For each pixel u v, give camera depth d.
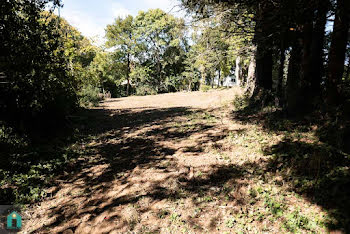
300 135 5.94
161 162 5.68
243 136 6.82
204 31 8.35
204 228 3.24
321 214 3.16
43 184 4.82
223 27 8.07
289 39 7.21
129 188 4.54
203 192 4.13
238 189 4.07
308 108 6.98
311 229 2.95
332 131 5.33
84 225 3.53
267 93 10.14
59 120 8.38
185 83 43.12
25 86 5.78
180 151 6.29
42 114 7.45
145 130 9.05
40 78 5.93
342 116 5.43
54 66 6.47
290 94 7.55
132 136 8.30
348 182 3.46
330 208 3.21
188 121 9.98
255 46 8.40
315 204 3.39
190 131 8.25
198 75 38.88
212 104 14.26
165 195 4.16
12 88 5.61
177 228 3.30
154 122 10.48
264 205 3.55
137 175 5.07
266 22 6.47
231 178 4.49
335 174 3.78
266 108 9.36
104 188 4.63
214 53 9.07
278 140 5.99
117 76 41.47
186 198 4.00
